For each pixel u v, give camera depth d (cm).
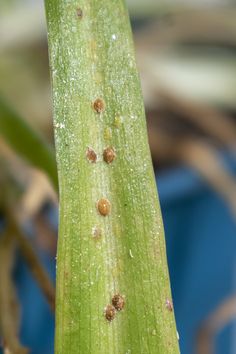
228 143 43
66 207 20
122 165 20
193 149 42
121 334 19
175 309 44
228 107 44
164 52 44
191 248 45
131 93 20
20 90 42
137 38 45
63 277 19
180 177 45
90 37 20
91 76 20
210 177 41
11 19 44
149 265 20
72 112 20
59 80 20
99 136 20
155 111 45
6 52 43
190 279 45
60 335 19
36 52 43
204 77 44
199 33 45
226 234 45
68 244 19
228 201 40
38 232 40
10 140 26
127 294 19
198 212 46
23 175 36
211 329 35
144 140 20
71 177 20
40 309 45
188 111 43
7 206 31
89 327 19
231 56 45
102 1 20
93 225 20
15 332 25
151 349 19
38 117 41
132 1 46
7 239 30
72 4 20
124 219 20
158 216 20
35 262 28
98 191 20
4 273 29
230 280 44
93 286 19
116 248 20
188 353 43
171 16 45
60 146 20
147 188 20
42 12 44
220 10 45
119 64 20
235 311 36
